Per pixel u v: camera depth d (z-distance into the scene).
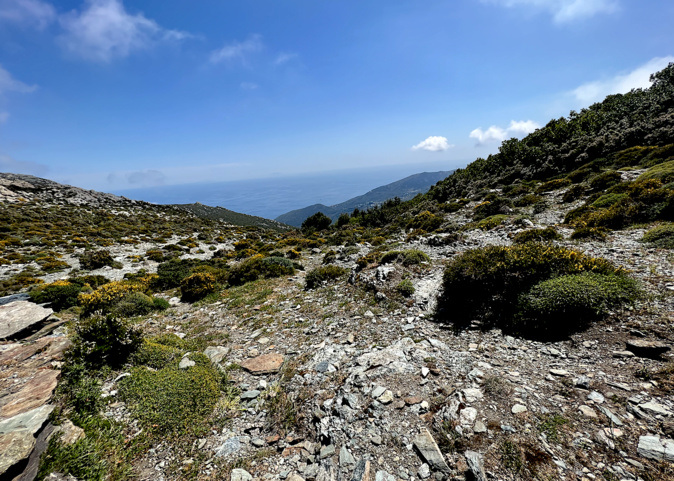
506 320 7.66
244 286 16.81
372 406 5.20
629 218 13.66
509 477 3.48
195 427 5.39
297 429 5.33
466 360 6.27
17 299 12.34
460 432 4.25
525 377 5.31
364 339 8.52
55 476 4.03
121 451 4.79
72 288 14.06
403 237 27.97
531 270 8.09
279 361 7.88
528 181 37.16
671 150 22.58
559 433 3.92
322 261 24.91
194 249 41.81
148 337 9.49
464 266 9.39
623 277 7.20
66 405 5.53
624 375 4.75
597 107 56.19
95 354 7.04
